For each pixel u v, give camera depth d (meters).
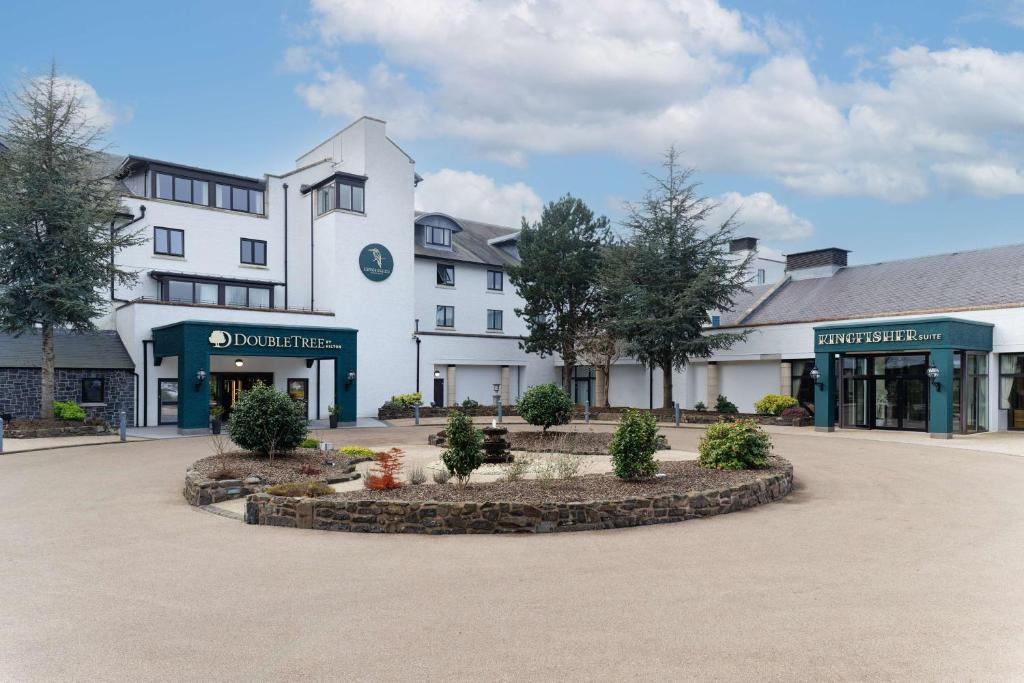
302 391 32.03
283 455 15.52
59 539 9.43
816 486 13.65
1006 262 28.55
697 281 30.77
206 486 11.83
